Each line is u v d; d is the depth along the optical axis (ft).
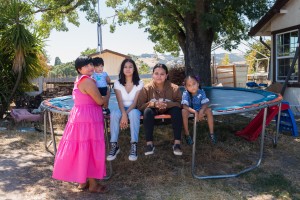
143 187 12.83
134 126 12.90
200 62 34.40
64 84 40.75
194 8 30.37
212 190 12.41
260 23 33.96
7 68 29.32
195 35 34.47
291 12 30.30
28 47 27.43
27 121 26.45
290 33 31.22
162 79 13.84
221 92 23.84
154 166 15.25
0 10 28.04
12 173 14.52
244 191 12.39
